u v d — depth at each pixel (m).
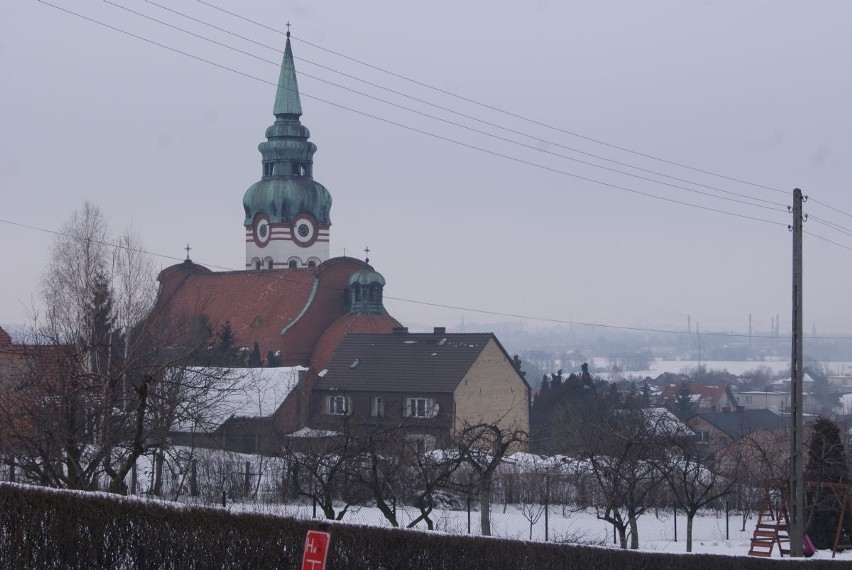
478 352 98.44
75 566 21.53
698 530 57.69
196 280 138.12
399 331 115.38
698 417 126.81
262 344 125.00
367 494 47.25
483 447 54.12
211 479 49.44
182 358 37.59
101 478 44.44
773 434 83.50
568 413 96.25
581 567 32.25
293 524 24.67
